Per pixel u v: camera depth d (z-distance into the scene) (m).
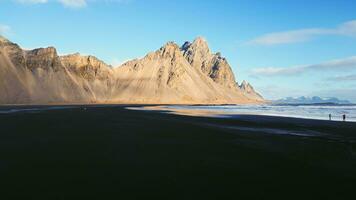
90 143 25.20
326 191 13.77
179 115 65.81
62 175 15.56
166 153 21.55
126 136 29.78
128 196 12.71
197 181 14.95
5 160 18.58
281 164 18.77
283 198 12.84
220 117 61.34
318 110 114.56
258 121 51.03
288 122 49.41
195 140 27.89
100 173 16.03
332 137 31.34
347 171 17.33
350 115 77.44
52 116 55.56
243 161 19.42
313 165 18.66
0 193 12.78
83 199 12.27
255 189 13.91
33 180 14.64
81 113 66.94
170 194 13.05
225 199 12.63
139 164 18.16
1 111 71.19
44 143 24.88
